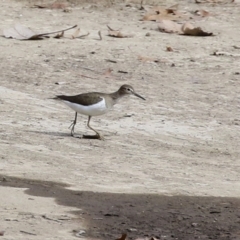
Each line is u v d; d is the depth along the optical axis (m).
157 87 19.69
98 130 16.16
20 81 19.66
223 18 27.73
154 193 12.41
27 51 22.64
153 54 22.81
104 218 11.12
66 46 23.39
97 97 15.41
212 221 11.23
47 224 10.73
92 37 24.80
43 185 12.47
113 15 27.84
